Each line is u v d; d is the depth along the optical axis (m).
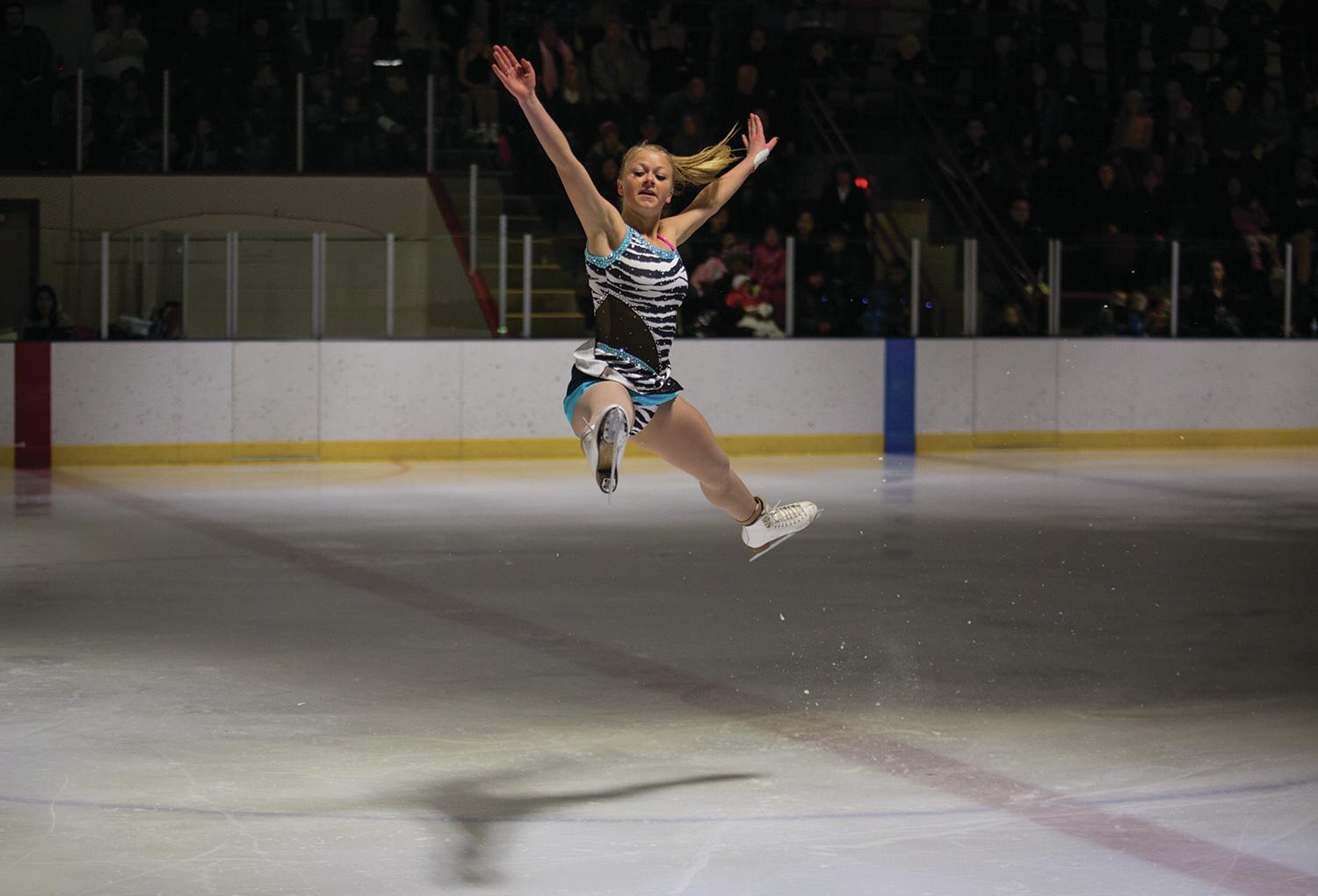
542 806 6.59
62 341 19.98
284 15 25.17
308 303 20.77
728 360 22.09
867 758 7.29
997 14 28.08
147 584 11.75
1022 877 5.76
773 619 10.51
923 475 19.69
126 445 20.22
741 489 7.15
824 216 24.48
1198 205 27.23
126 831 6.26
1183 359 23.64
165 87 24.33
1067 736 7.68
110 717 8.01
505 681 8.80
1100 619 10.55
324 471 19.81
